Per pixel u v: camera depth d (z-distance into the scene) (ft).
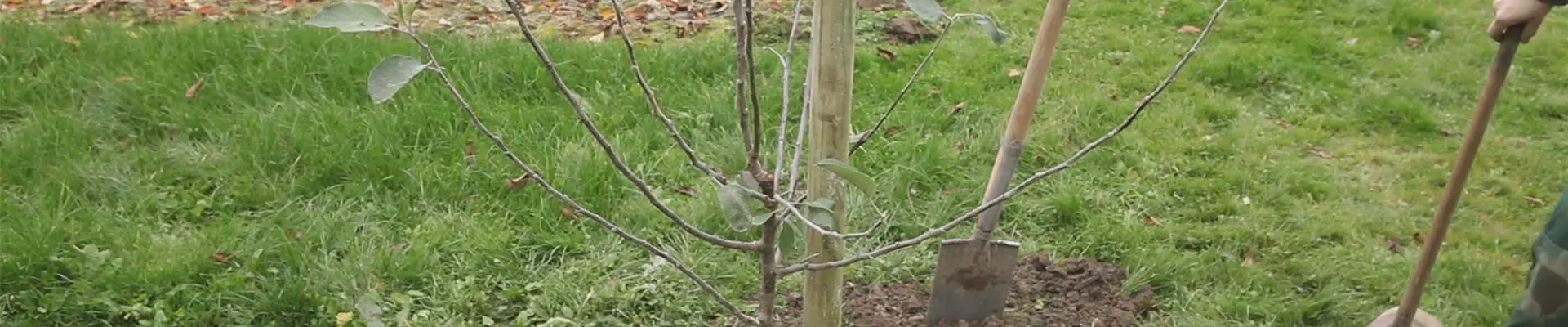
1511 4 7.48
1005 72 16.76
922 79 16.29
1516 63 18.03
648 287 10.62
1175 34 19.15
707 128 14.25
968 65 17.04
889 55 17.19
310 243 11.14
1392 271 11.21
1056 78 16.70
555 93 15.14
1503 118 15.78
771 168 12.98
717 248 11.46
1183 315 10.45
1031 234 12.10
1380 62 17.95
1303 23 19.77
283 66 15.19
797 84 15.62
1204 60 17.58
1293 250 11.78
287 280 10.37
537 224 11.71
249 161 12.78
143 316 9.98
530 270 11.07
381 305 10.30
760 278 10.96
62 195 11.87
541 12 20.10
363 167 12.62
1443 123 15.58
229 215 11.89
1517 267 11.64
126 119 13.75
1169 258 11.30
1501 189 13.52
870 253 6.77
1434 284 11.00
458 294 10.52
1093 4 20.68
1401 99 16.20
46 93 14.28
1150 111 15.38
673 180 12.95
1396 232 12.28
